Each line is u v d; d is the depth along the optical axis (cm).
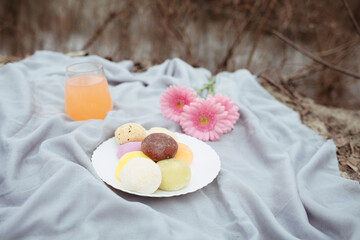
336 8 169
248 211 43
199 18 182
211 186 47
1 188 44
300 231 41
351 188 48
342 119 85
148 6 169
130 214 39
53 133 54
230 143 58
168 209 42
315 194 47
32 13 190
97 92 57
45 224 38
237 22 171
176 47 177
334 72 173
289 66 180
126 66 84
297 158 55
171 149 45
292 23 179
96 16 182
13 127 52
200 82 77
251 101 73
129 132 50
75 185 42
